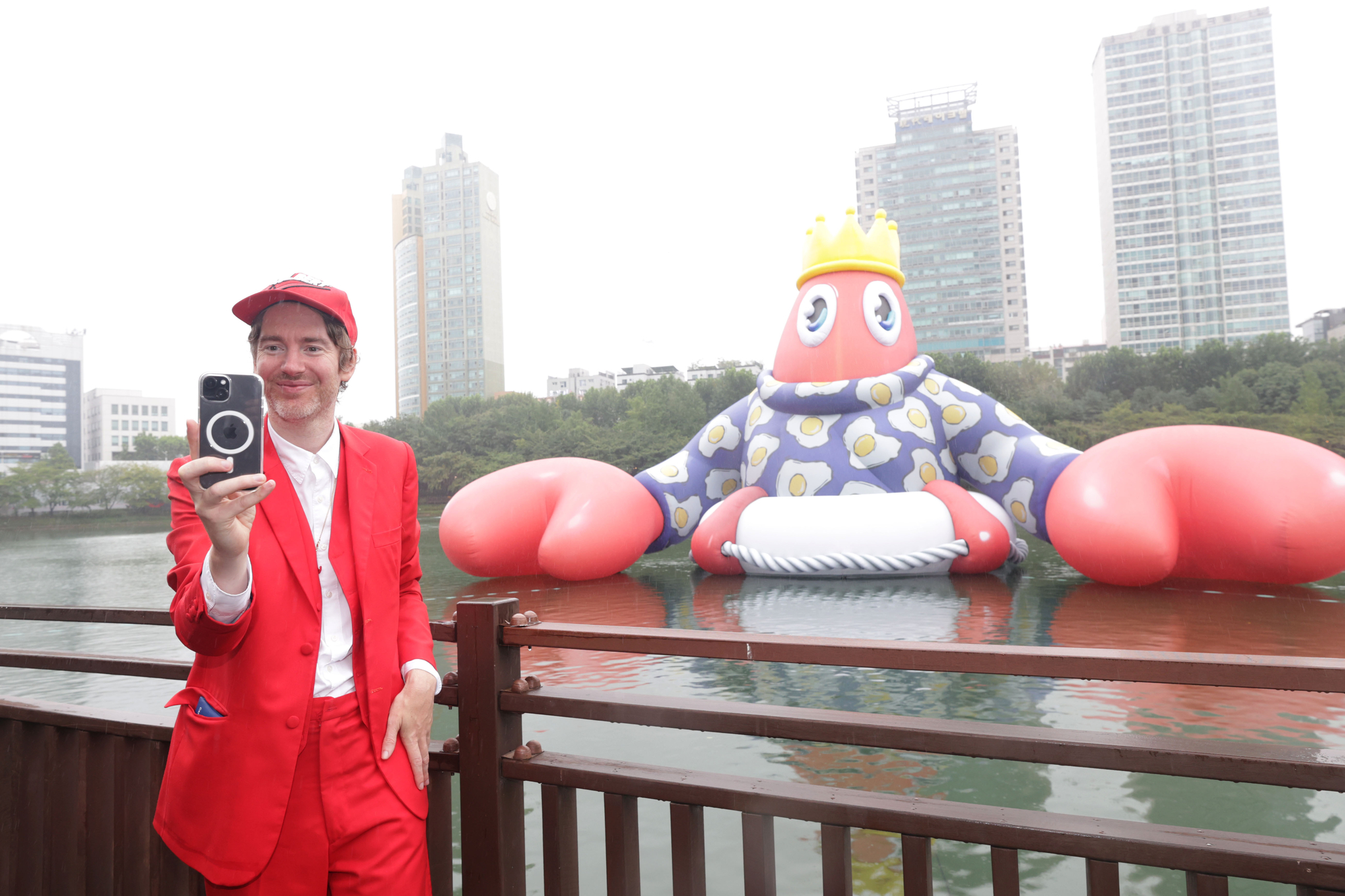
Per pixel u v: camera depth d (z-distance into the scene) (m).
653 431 50.97
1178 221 84.62
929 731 1.39
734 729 1.54
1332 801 3.46
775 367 13.64
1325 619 7.55
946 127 103.81
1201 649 6.54
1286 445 9.24
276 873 1.49
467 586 12.25
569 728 4.81
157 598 14.02
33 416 93.44
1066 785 3.74
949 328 103.00
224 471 1.30
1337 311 76.88
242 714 1.49
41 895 2.23
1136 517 9.29
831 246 13.15
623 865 1.67
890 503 11.34
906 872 1.43
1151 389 46.28
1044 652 1.33
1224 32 83.38
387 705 1.61
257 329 1.68
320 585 1.60
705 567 12.33
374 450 1.75
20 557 26.06
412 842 1.60
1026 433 11.81
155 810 2.06
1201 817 3.35
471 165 101.12
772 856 1.57
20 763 2.29
